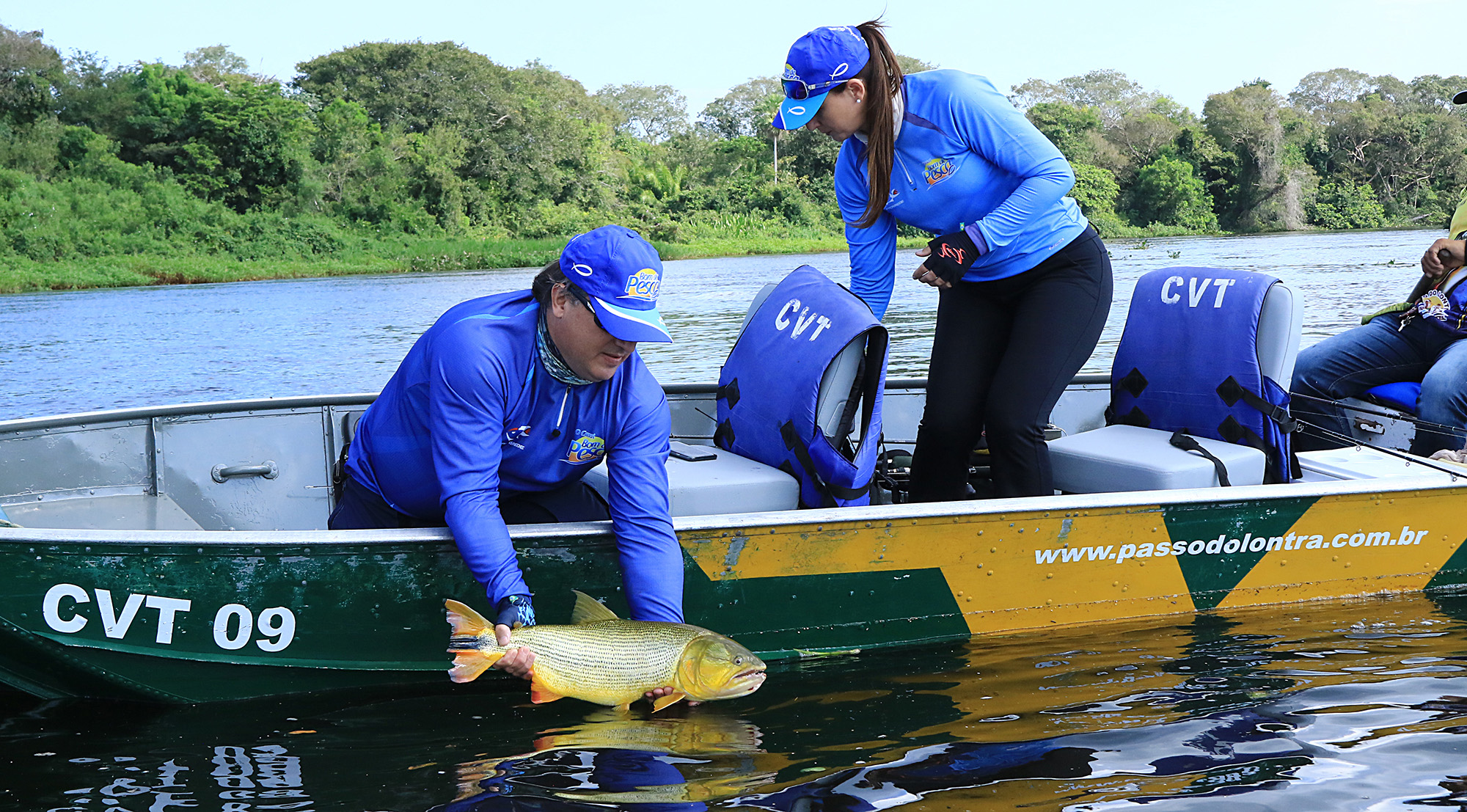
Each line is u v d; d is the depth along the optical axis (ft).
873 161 10.42
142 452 11.48
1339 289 55.93
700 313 53.88
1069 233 10.35
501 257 150.41
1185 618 10.16
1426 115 235.40
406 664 8.45
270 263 135.95
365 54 199.41
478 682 8.63
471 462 7.61
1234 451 10.88
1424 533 10.62
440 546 8.07
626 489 8.13
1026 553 9.48
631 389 8.13
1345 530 10.34
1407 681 8.61
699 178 222.69
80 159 147.64
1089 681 8.68
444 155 175.32
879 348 9.83
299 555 7.84
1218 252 109.09
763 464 10.40
